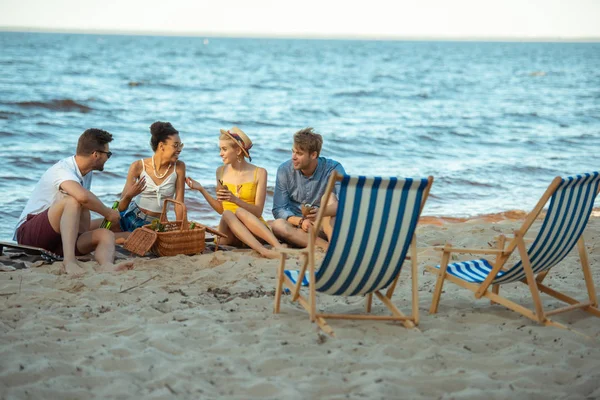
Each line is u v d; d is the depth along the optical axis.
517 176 12.38
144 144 14.76
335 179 3.40
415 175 12.34
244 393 2.98
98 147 5.62
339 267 3.68
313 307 3.80
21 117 18.02
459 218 8.91
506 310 4.25
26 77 31.70
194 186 6.23
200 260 5.49
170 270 5.21
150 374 3.18
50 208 5.43
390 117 22.59
